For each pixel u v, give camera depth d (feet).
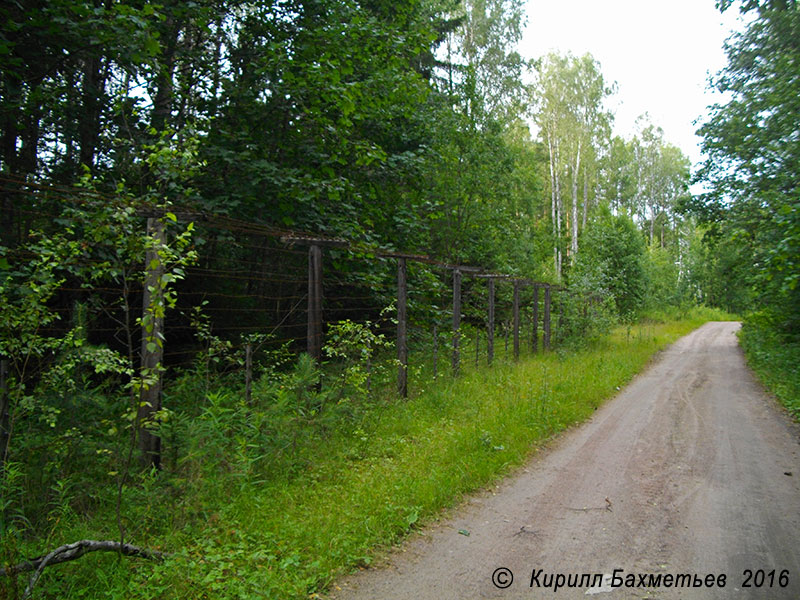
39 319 13.71
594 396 35.45
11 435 14.21
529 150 117.19
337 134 31.04
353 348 26.86
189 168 18.39
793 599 11.66
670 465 21.70
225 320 32.40
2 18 21.31
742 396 38.68
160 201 23.71
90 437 16.84
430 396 30.40
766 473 20.71
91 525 14.12
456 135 53.88
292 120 31.58
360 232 30.89
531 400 30.25
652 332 98.78
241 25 32.53
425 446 22.03
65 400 16.52
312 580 11.94
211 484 15.67
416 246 43.24
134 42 22.20
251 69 30.66
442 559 13.47
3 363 13.55
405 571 12.85
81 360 15.02
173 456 16.56
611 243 114.11
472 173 55.62
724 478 20.03
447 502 16.96
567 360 51.55
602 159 150.00
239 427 18.62
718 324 144.15
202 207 24.75
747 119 51.70
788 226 29.71
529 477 20.04
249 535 14.02
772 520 16.06
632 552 13.93
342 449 20.71
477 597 11.71
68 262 14.90
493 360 47.29
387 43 32.76
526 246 78.02
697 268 180.45
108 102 26.76
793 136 45.32
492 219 60.59
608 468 21.20
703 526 15.60
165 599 11.24
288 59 28.04
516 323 53.42
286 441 19.07
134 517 14.55
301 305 36.70
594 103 126.82
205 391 20.70
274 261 35.65
